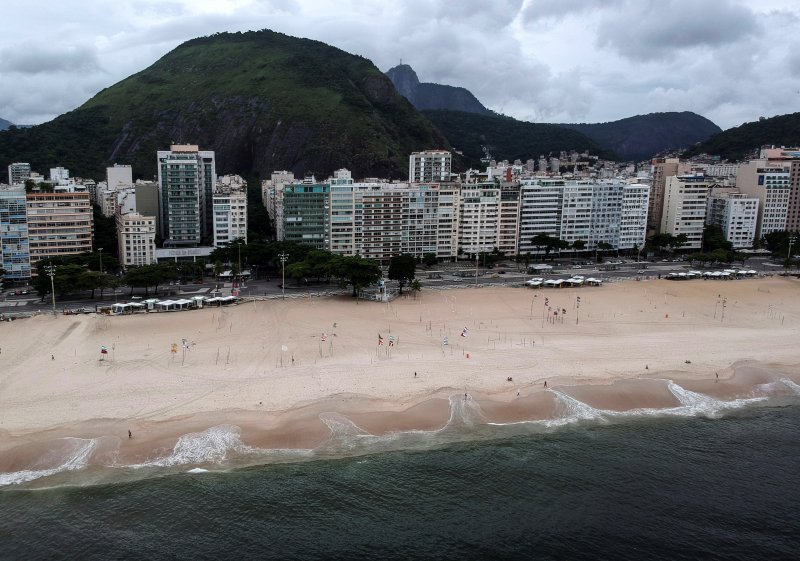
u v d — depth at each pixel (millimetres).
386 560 91938
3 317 195875
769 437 129875
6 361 156875
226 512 101500
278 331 189000
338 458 116875
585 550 94812
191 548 93562
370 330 192625
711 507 105688
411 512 102625
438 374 154000
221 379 147875
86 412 129375
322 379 149000
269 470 112688
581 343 183125
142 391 140125
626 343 183875
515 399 140875
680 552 94875
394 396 140875
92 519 99250
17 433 120250
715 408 142500
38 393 137750
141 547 93562
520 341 183875
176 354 165125
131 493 105312
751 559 93750
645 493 108938
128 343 174625
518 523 100562
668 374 159250
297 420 127875
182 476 110188
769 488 111688
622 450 122875
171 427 124188
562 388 147500
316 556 92562
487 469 114750
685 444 126062
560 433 128750
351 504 104125
